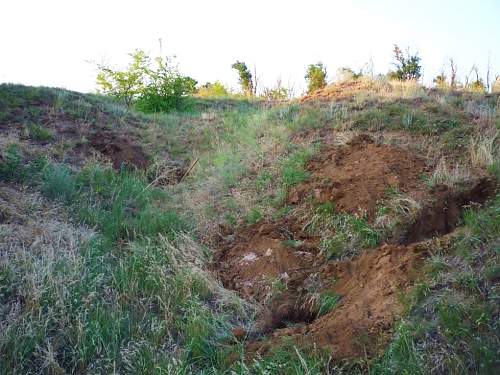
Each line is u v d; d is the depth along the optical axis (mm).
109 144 9102
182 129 10688
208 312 4941
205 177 8359
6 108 9523
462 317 3988
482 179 6215
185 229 6574
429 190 6145
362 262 5258
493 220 5148
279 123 9484
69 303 4688
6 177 7109
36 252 5398
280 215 6586
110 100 12641
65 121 9656
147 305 4988
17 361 4117
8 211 6145
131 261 5551
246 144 9062
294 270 5625
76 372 4219
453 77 12039
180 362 4137
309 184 6926
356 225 5895
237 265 5910
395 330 4105
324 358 4016
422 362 3736
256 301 5312
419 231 5758
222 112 12141
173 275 5426
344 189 6535
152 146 9672
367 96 10062
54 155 8273
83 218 6574
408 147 7438
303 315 5047
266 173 7621
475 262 4617
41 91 10711
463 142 7348
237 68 17031
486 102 9711
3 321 4414
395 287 4594
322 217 6238
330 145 7930
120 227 6484
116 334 4477
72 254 5391
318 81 15516
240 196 7238
